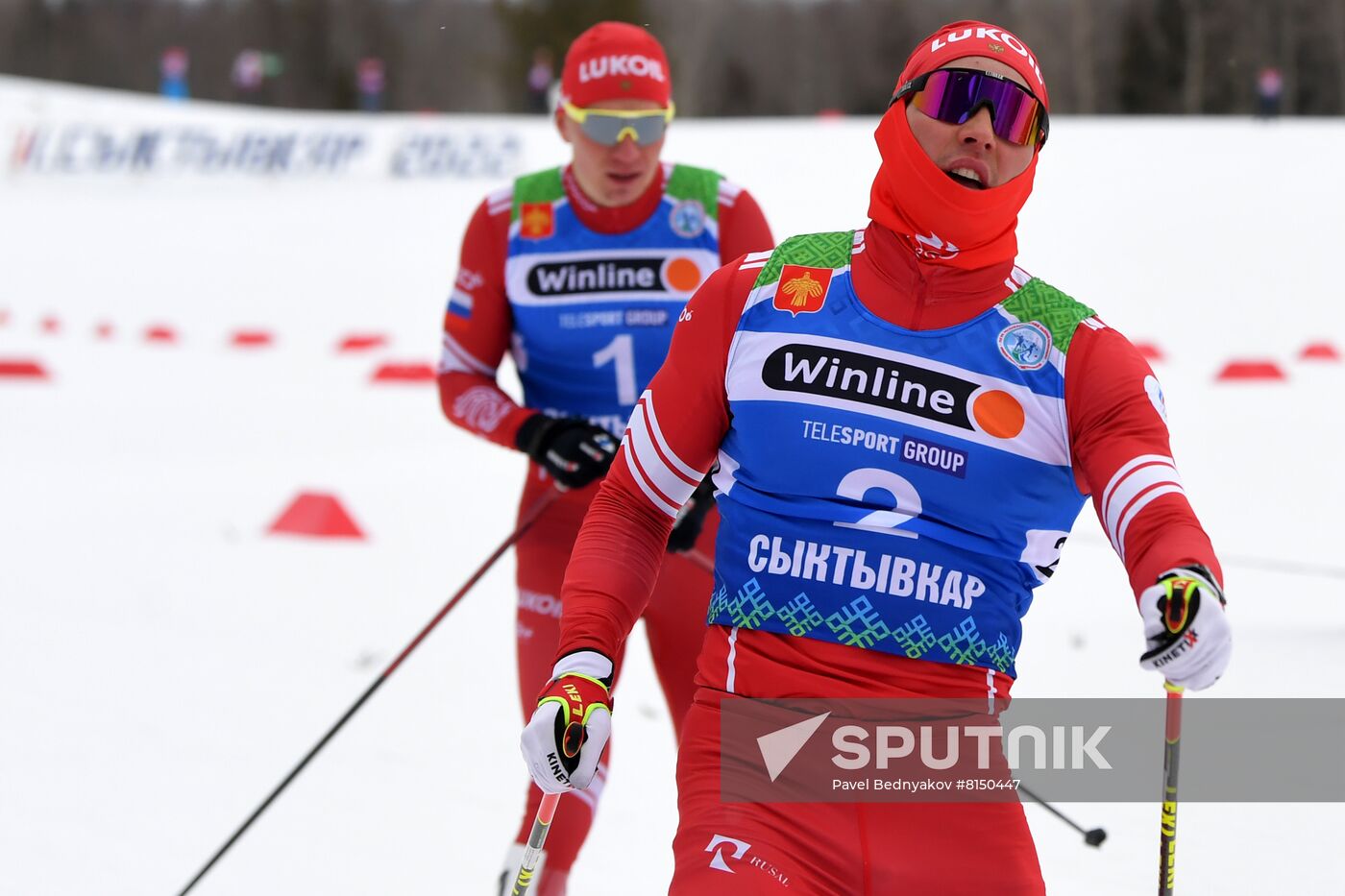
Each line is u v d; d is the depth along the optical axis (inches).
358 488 1254.3
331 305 2625.5
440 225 3417.8
